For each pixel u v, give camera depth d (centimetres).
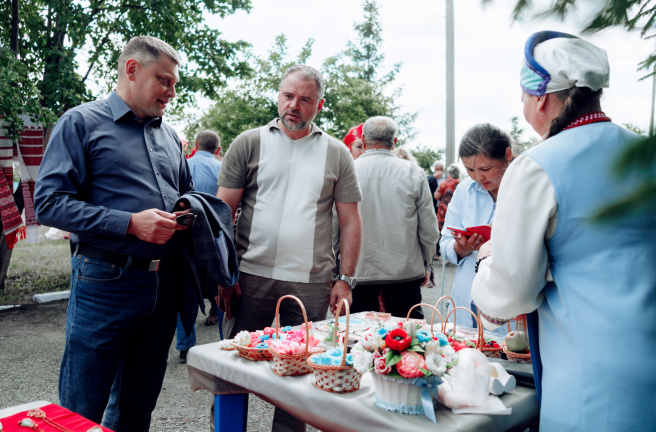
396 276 301
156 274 207
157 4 754
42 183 189
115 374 208
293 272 249
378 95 2425
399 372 121
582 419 115
